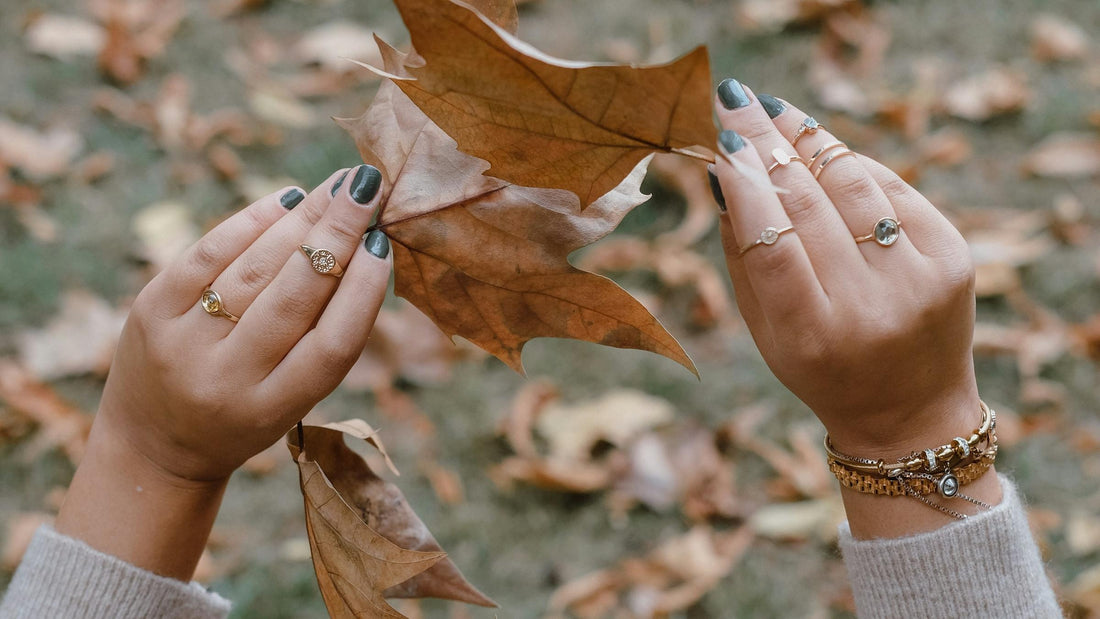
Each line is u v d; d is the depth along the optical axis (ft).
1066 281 5.21
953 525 2.48
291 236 2.40
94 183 5.64
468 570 4.26
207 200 5.62
